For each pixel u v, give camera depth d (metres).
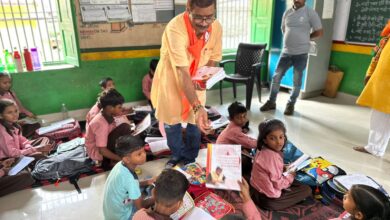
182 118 1.97
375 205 1.14
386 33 2.38
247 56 4.10
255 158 1.93
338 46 4.19
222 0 4.35
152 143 2.66
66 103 3.51
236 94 4.45
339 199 1.88
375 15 3.67
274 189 1.83
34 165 2.35
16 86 3.21
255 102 4.10
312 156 2.56
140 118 3.23
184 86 1.58
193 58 1.71
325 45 4.07
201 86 1.60
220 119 3.14
